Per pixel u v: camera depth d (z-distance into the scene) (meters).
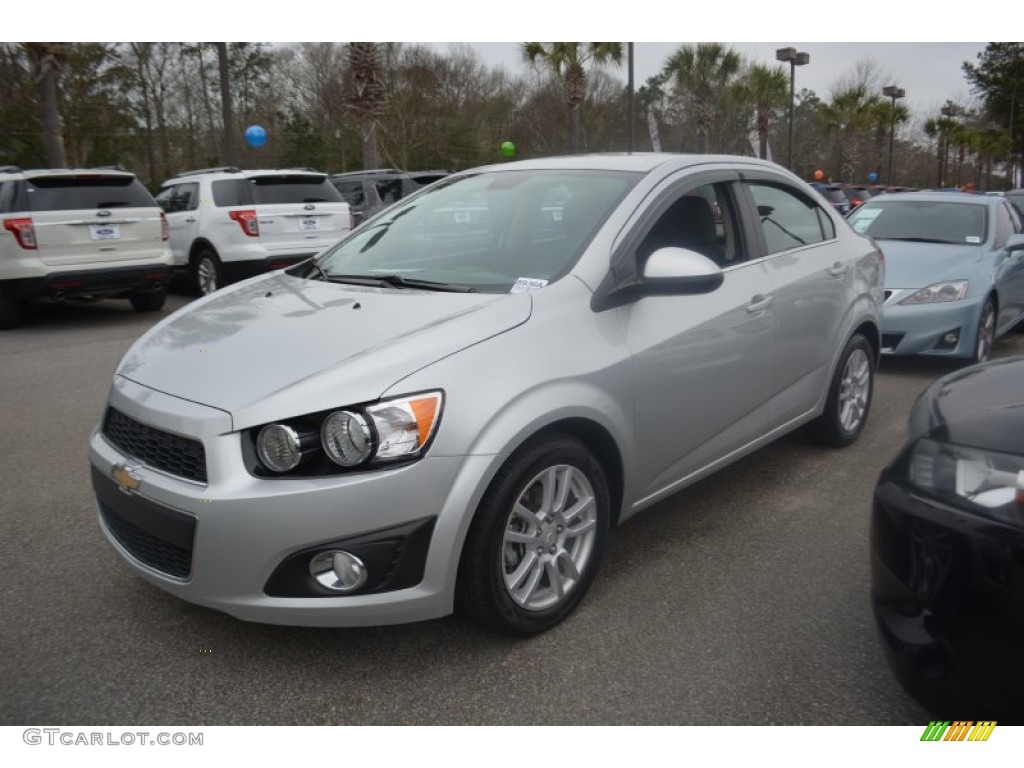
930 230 7.57
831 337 4.37
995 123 59.75
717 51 30.00
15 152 26.70
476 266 3.31
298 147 36.88
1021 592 1.89
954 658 2.01
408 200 4.16
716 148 39.12
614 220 3.23
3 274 8.64
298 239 10.67
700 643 2.83
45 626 2.94
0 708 2.49
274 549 2.41
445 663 2.72
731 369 3.56
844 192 26.75
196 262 10.90
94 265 9.04
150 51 31.58
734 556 3.49
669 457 3.34
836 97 43.69
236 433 2.47
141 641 2.85
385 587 2.47
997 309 7.02
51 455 4.85
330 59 39.66
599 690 2.58
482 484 2.53
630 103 22.94
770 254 3.95
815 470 4.49
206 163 35.06
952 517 2.04
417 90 38.91
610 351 2.96
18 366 7.25
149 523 2.59
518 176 3.81
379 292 3.21
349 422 2.39
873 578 2.29
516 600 2.75
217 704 2.52
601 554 3.06
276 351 2.74
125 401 2.79
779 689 2.58
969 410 2.27
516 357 2.70
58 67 15.20
